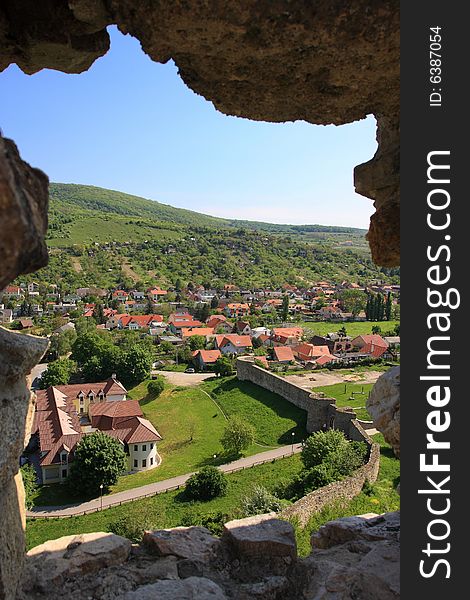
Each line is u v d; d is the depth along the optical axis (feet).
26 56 22.06
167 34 19.57
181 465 129.08
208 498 100.78
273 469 113.60
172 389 198.39
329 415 131.44
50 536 94.32
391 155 27.37
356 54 20.68
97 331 295.89
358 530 28.68
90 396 187.62
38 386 221.87
